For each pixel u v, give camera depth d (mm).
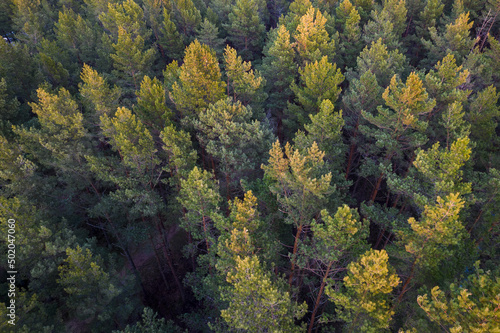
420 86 19062
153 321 20938
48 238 19812
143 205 24312
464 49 32875
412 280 16531
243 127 24031
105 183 27250
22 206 19203
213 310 24344
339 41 39156
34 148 24266
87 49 43031
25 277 19500
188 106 25703
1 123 24234
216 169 28359
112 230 27797
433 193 17078
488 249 17562
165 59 50312
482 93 22844
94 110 26984
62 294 19969
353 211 15242
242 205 16109
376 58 29266
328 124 21203
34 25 47812
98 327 20344
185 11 48281
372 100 25609
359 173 25000
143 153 22203
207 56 24266
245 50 48375
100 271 18859
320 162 17406
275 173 17359
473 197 16531
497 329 9797
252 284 14445
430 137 25328
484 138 23469
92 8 51812
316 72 26016
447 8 47781
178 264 32312
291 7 45531
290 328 16281
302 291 25266
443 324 12117
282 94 35062
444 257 13938
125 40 34875
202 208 20047
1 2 58375
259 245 18219
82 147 24328
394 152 22875
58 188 25156
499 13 38438
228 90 28469
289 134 32625
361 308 14164
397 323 16906
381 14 36750
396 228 16297
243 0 44812
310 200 16797
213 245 19641
